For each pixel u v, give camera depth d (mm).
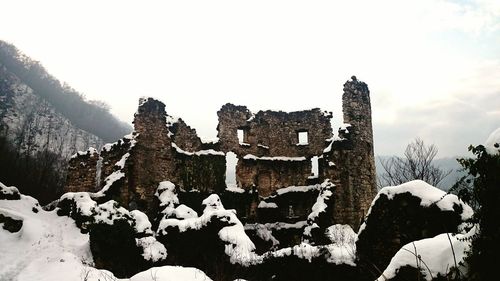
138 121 24438
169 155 25391
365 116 25641
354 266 12508
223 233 17156
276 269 14203
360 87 25703
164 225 18750
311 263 13398
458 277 5691
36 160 41938
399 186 11930
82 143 72938
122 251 16328
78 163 24422
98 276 11539
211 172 26609
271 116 30312
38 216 19656
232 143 28672
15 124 62750
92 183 24156
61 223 19188
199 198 25609
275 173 28828
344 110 25312
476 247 5875
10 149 39469
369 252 12242
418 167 22594
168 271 9320
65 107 86625
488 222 5816
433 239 7039
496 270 5621
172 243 18141
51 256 14391
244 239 16875
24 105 73875
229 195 26594
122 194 22203
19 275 12234
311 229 21109
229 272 15438
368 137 25562
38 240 15797
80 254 15969
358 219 23281
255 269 14641
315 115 29797
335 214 22672
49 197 35938
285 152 29578
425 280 6465
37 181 35594
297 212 27500
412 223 11320
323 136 29125
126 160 22906
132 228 17031
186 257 17703
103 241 16094
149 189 23875
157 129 25125
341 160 23781
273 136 29922
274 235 26375
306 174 28984
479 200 5926
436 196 11031
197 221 18312
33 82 87750
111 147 25156
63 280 11344
